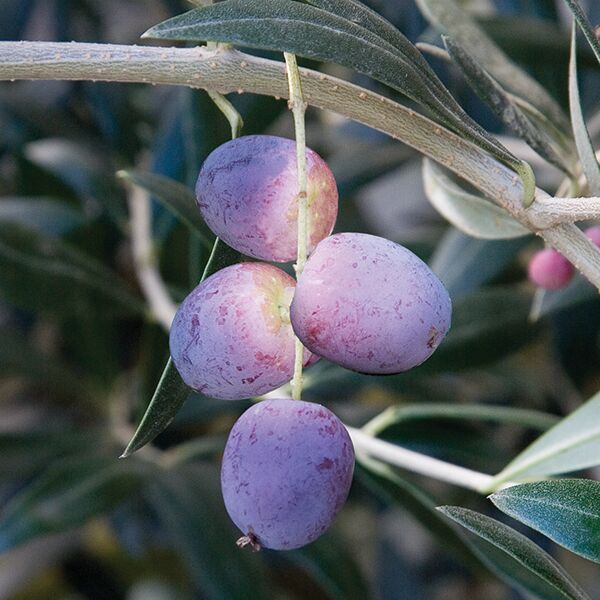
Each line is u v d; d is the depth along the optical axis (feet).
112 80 0.98
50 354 2.09
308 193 0.94
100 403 1.93
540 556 0.99
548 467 1.19
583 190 1.16
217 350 0.92
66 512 1.54
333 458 0.91
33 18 2.31
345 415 1.87
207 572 1.59
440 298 0.90
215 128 1.33
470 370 1.63
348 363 0.89
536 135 1.13
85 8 2.20
